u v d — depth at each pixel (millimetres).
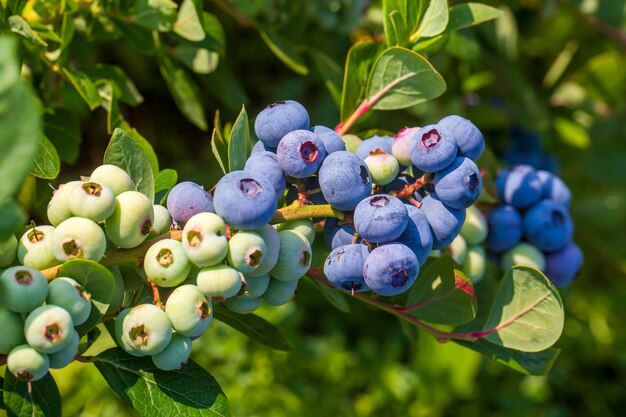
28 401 386
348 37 651
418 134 404
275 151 414
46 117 516
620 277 826
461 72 685
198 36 510
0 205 322
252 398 736
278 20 581
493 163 505
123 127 498
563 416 901
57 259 380
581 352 900
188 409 396
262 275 396
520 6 729
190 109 546
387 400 832
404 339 891
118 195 389
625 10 713
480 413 867
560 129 708
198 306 381
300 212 399
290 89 749
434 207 407
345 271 399
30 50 486
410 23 459
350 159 395
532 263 490
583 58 755
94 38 521
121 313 385
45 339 363
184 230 381
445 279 437
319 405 792
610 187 795
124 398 393
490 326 444
